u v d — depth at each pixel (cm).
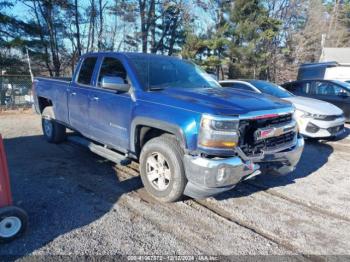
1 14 1944
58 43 2423
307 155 627
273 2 3450
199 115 318
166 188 365
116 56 448
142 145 407
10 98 1245
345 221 353
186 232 315
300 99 768
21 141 660
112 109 429
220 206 377
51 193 394
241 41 2645
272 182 464
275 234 320
